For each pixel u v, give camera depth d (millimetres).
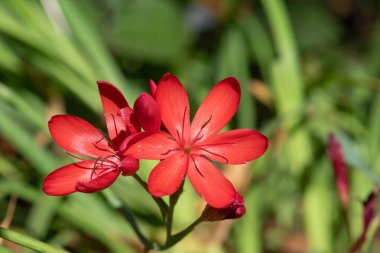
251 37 625
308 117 531
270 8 551
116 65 569
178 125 346
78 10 509
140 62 608
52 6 525
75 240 487
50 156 464
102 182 321
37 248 352
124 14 594
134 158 327
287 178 551
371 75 649
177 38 609
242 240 481
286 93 530
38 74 508
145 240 366
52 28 507
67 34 540
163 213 357
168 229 355
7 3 524
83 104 519
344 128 577
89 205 464
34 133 521
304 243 548
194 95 578
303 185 507
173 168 336
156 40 597
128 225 471
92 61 532
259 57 616
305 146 518
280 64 539
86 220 456
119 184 481
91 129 345
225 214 341
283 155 553
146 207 481
